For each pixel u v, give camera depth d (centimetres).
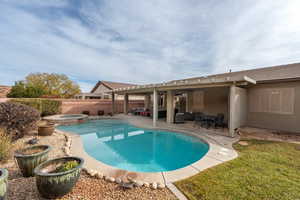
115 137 1007
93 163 465
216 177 379
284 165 450
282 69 1056
